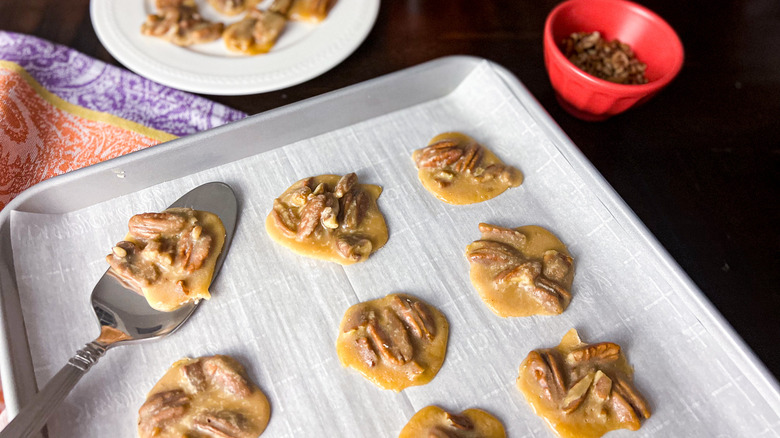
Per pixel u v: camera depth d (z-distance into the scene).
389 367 0.39
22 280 0.40
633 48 0.53
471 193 0.46
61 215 0.43
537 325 0.41
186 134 0.50
